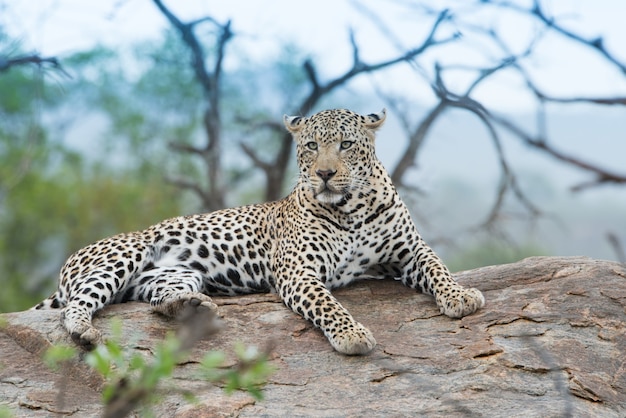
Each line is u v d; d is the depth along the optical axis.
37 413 8.27
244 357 4.04
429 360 9.17
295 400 8.34
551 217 21.52
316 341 9.68
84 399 8.56
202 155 26.75
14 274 32.41
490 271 11.59
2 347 9.66
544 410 8.13
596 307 10.25
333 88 23.05
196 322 3.46
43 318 10.06
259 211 11.80
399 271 11.42
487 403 8.29
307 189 10.95
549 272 11.33
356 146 10.80
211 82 26.11
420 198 23.41
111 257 10.95
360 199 10.80
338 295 11.06
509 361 9.05
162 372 3.39
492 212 21.69
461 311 10.12
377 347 9.51
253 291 11.58
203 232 11.49
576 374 8.93
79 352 9.23
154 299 10.27
